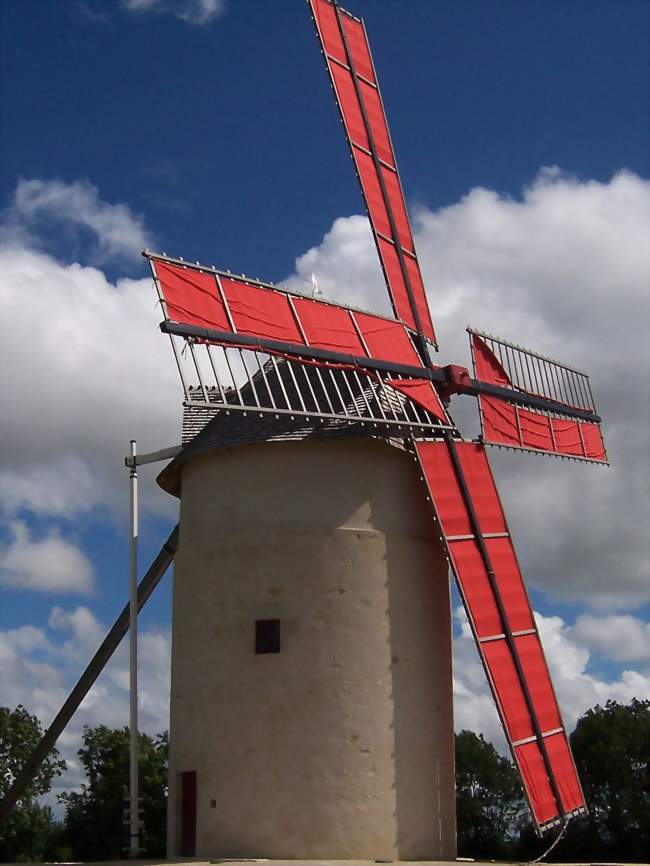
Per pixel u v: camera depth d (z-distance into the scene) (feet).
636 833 159.33
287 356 76.84
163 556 94.07
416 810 77.71
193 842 77.46
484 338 91.81
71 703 98.84
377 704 77.56
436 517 81.61
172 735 80.69
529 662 82.28
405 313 90.74
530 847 166.81
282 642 77.61
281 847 74.33
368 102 98.48
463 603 80.18
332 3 98.58
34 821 162.61
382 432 81.87
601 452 100.48
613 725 165.78
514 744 78.28
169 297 71.20
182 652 81.20
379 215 93.91
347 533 79.61
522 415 92.48
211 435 84.28
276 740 76.13
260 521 80.23
